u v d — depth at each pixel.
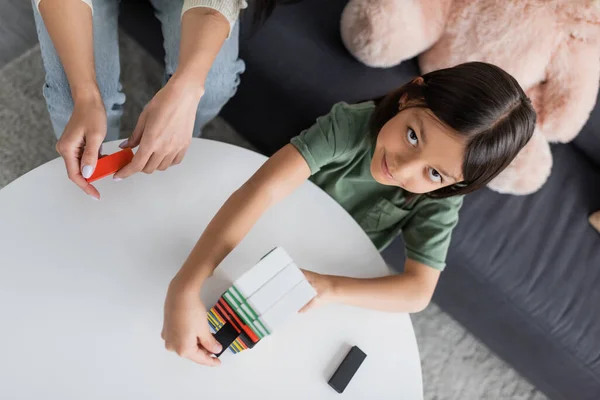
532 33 1.02
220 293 0.74
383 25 1.00
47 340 0.66
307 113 1.09
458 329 1.33
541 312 1.05
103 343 0.68
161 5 0.91
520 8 1.01
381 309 0.78
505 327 1.14
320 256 0.79
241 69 0.98
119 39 1.30
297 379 0.72
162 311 0.71
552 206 1.13
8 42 1.24
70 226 0.71
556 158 1.19
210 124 1.32
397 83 1.10
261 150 1.31
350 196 0.96
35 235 0.70
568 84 1.08
